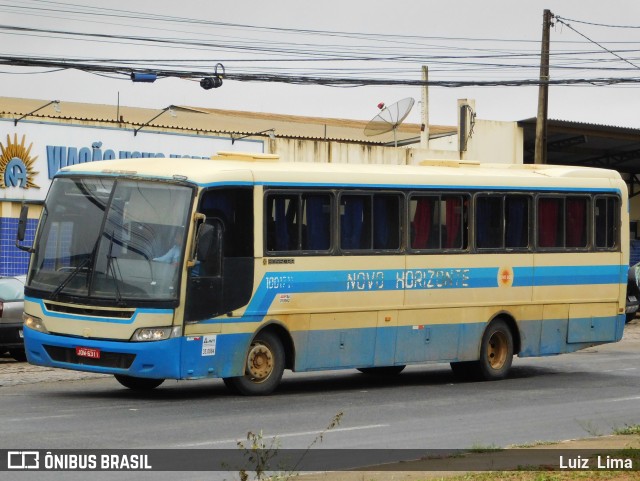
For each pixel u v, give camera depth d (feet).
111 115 182.70
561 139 221.87
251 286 82.33
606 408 81.15
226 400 81.25
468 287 96.17
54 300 79.20
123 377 88.17
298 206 85.46
